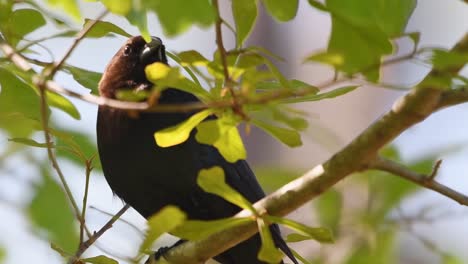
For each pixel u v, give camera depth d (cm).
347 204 1307
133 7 614
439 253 1299
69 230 1166
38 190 1184
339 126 1873
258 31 1948
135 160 1095
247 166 1139
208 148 1099
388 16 614
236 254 1108
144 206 1146
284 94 638
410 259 1752
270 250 698
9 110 902
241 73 706
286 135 694
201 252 873
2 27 840
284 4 691
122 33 834
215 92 707
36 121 985
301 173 1369
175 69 691
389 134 739
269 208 791
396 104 732
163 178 1096
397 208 1281
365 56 623
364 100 1880
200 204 1111
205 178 708
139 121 1080
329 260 1302
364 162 760
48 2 668
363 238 1295
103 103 685
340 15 618
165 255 898
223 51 680
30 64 827
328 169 773
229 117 694
